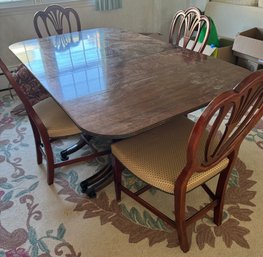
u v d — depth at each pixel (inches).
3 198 65.1
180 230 49.0
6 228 58.1
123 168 63.5
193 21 74.2
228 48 108.3
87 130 39.0
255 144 79.8
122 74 56.5
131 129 38.9
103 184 66.2
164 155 49.6
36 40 80.3
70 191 66.7
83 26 122.6
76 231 57.1
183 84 51.5
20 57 67.9
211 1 125.3
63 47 73.6
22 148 81.7
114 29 89.1
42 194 66.0
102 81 53.6
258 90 35.2
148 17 138.9
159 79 53.8
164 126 56.9
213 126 36.0
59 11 90.5
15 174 72.2
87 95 48.5
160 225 57.8
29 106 59.0
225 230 56.3
